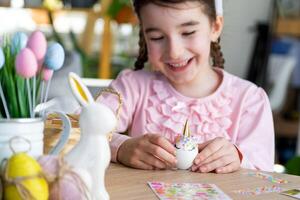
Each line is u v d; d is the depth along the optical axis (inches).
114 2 112.8
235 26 117.6
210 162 34.8
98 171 24.4
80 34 125.8
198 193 28.5
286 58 125.2
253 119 46.2
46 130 28.9
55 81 67.6
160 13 40.9
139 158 35.2
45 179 21.5
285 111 128.6
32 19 120.0
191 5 41.1
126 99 47.1
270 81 125.2
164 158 34.6
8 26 114.6
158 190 28.7
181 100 46.4
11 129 24.0
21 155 21.7
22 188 20.9
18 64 23.7
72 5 126.3
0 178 21.6
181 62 43.1
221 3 47.1
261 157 43.0
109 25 116.0
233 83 48.3
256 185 31.1
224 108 45.9
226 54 117.3
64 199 21.9
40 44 25.0
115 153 37.3
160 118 46.1
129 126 47.8
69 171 22.0
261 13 122.2
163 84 48.0
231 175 34.0
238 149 37.4
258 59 122.5
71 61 86.9
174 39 41.7
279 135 124.6
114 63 130.5
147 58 51.3
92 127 24.3
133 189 29.0
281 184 31.5
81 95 25.3
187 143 34.9
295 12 124.9
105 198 24.7
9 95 25.0
